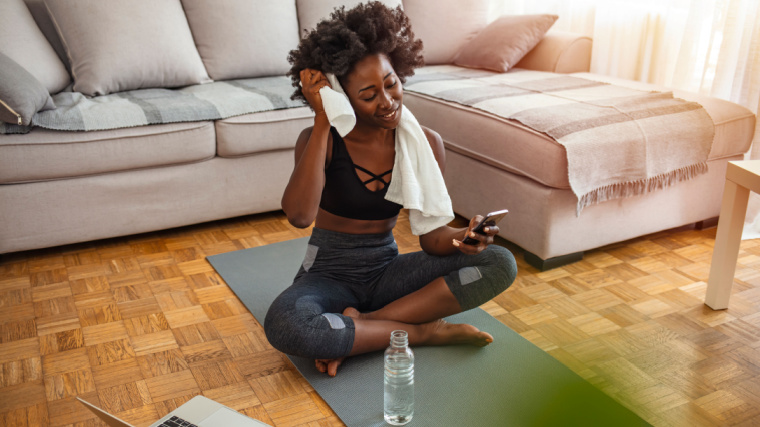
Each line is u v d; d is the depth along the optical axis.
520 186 2.19
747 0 2.50
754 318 1.88
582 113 2.20
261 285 2.06
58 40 2.69
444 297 1.59
